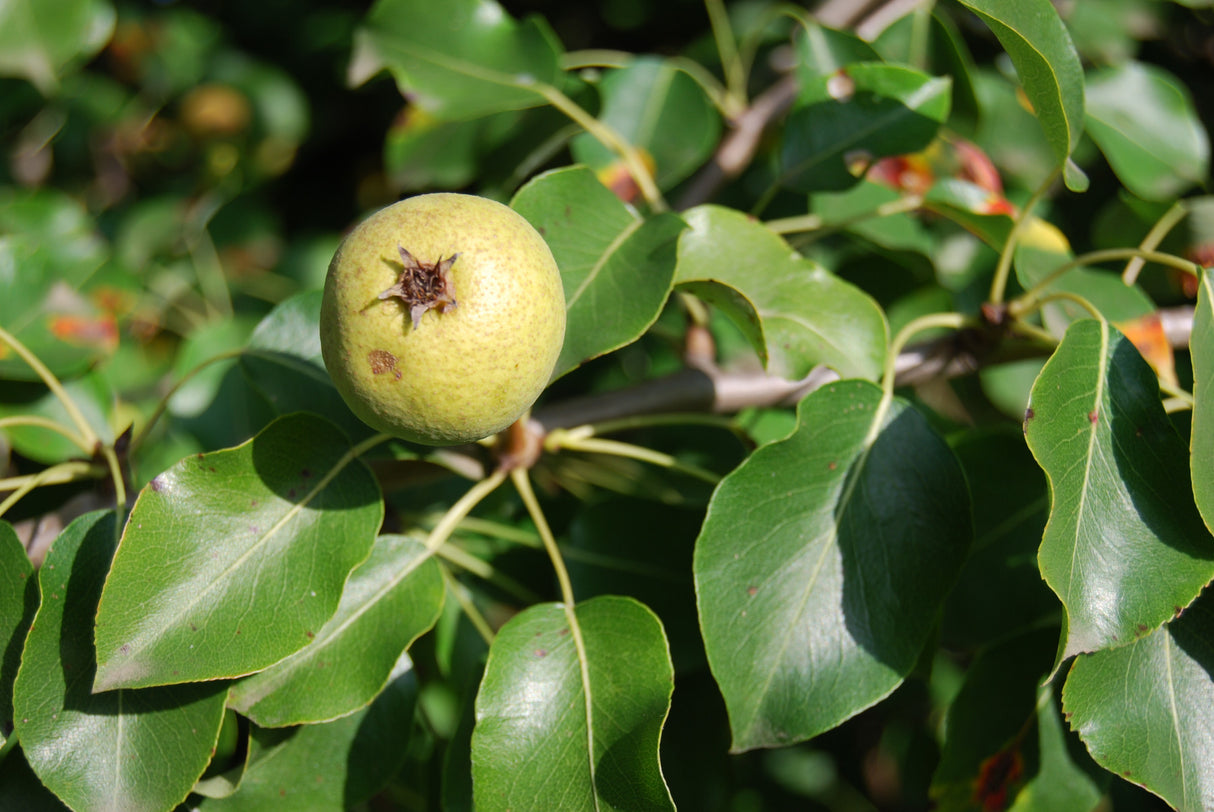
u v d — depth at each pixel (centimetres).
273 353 32
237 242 61
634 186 38
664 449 39
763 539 29
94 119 65
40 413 35
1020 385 40
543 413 33
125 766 29
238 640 28
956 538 29
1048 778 31
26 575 29
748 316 30
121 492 30
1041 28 30
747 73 48
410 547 30
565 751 29
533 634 29
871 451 30
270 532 29
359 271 27
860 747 50
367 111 71
